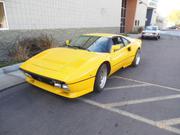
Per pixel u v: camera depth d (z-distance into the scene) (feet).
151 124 9.02
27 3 22.76
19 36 22.47
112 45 14.60
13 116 9.38
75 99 11.53
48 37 25.80
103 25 47.03
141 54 29.73
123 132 8.29
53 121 9.01
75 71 10.25
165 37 71.26
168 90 13.66
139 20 89.30
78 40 15.70
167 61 24.35
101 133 8.16
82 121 9.09
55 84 10.16
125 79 16.06
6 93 12.04
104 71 12.98
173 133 8.36
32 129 8.32
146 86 14.39
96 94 12.42
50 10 27.04
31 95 11.88
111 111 10.18
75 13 33.40
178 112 10.30
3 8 19.98
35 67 11.21
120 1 56.13
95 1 39.88
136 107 10.75
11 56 19.79
